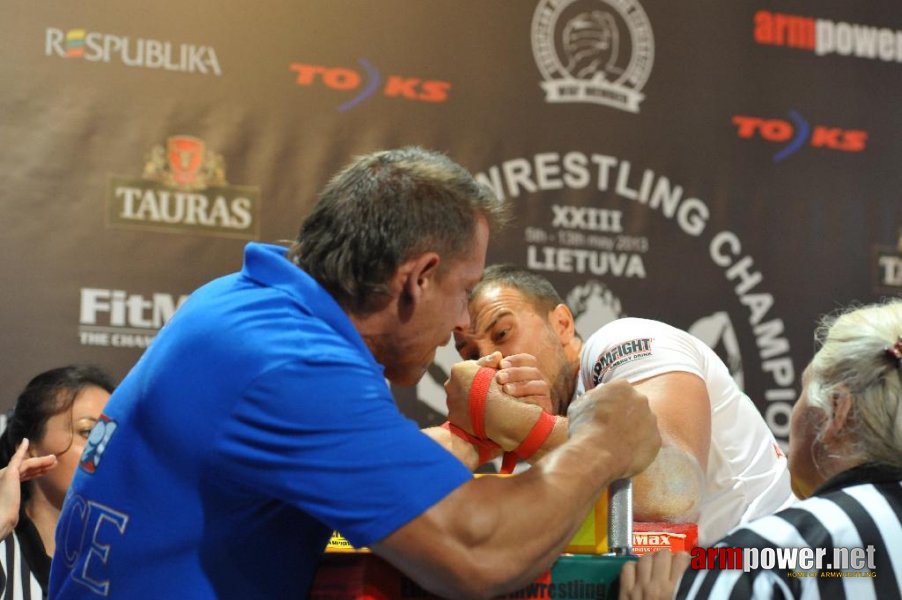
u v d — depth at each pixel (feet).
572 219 12.26
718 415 7.45
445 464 4.25
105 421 4.82
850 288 12.96
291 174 11.59
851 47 13.37
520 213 12.14
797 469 5.16
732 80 12.95
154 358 4.68
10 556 8.10
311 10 11.84
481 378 5.09
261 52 11.64
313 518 4.58
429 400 11.59
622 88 12.62
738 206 12.76
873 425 4.78
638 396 4.76
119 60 11.24
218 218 11.32
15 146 10.87
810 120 13.12
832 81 13.25
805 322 12.76
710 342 12.48
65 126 11.01
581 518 4.40
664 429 5.99
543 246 12.14
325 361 4.30
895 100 13.42
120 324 10.93
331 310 4.51
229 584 4.45
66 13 11.14
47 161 10.93
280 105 11.63
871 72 13.41
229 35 11.57
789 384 12.60
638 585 4.53
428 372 11.62
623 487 4.75
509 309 7.49
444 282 4.66
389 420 4.27
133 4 11.32
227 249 11.32
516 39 12.39
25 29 11.03
